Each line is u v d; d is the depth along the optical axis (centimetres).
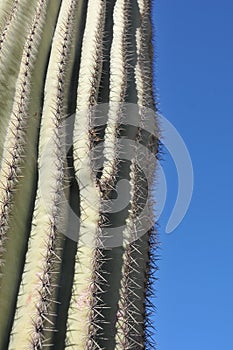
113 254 344
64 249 339
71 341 314
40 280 320
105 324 324
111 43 434
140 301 341
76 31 438
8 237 329
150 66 437
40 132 380
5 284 319
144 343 336
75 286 327
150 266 357
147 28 457
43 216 343
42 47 422
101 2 446
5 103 384
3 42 407
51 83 399
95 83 397
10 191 341
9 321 314
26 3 440
